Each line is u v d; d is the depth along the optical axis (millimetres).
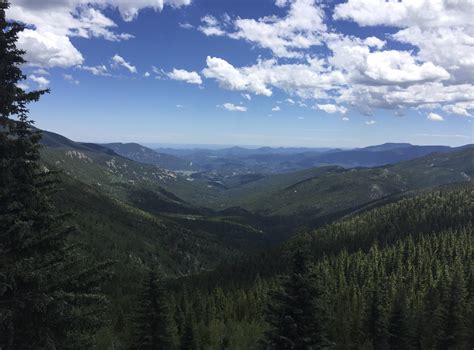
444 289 80375
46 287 14172
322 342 21797
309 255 22734
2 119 14078
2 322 12664
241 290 127812
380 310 59750
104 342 47938
